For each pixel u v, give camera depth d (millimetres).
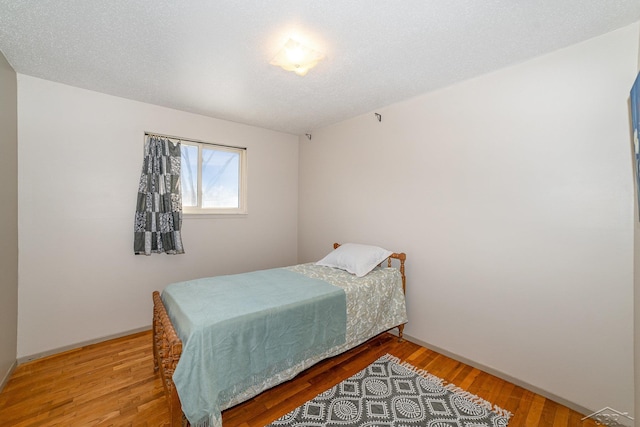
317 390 2016
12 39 1827
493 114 2236
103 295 2756
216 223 3459
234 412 1788
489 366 2266
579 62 1836
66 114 2535
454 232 2488
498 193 2217
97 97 2676
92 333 2701
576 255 1860
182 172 3271
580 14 1568
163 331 1718
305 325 1971
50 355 2482
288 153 4141
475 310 2357
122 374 2193
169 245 3027
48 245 2484
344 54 1982
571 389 1874
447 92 2518
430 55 2000
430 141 2650
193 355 1464
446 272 2547
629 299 1675
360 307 2363
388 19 1608
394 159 2963
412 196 2805
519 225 2109
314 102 2906
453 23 1646
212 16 1589
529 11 1545
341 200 3572
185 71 2254
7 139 2119
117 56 2037
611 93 1722
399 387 2061
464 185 2420
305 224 4129
